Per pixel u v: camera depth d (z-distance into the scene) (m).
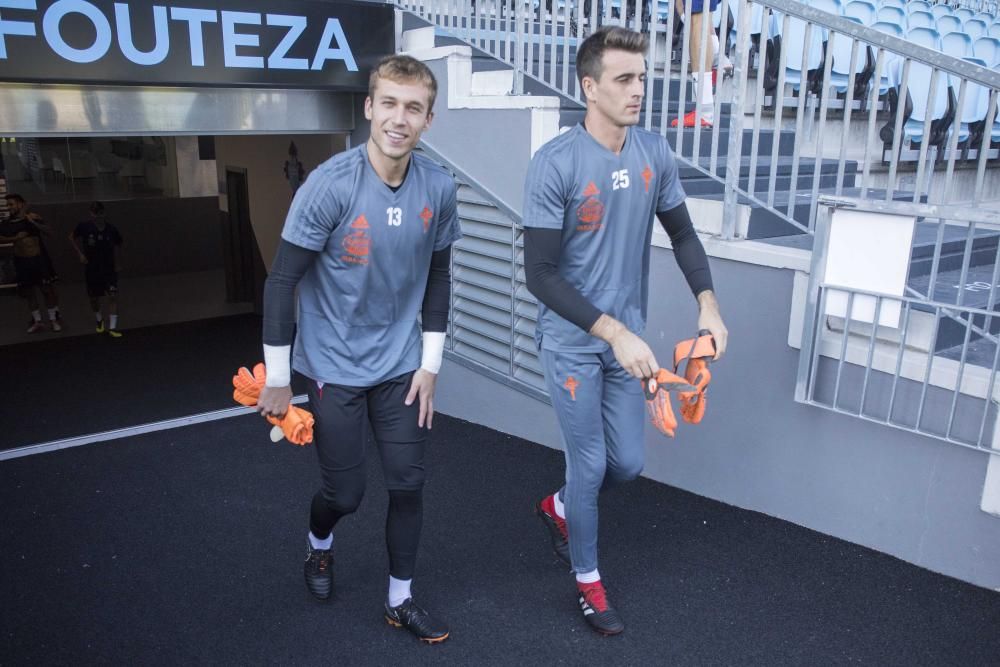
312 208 2.15
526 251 2.31
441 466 3.99
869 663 2.42
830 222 2.74
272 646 2.54
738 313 3.18
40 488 3.80
